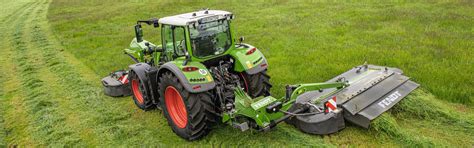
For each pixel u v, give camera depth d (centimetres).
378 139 523
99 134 618
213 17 571
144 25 1695
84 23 1891
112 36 1489
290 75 811
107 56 1152
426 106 583
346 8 1705
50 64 1107
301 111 539
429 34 1093
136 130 617
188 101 529
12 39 1605
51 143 603
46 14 2394
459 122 549
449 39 1017
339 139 531
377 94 565
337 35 1191
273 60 945
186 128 555
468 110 600
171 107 593
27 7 2970
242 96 546
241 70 594
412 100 592
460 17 1313
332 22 1397
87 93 816
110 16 2042
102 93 811
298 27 1358
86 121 669
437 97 651
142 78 655
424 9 1531
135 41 898
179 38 588
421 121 565
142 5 2409
